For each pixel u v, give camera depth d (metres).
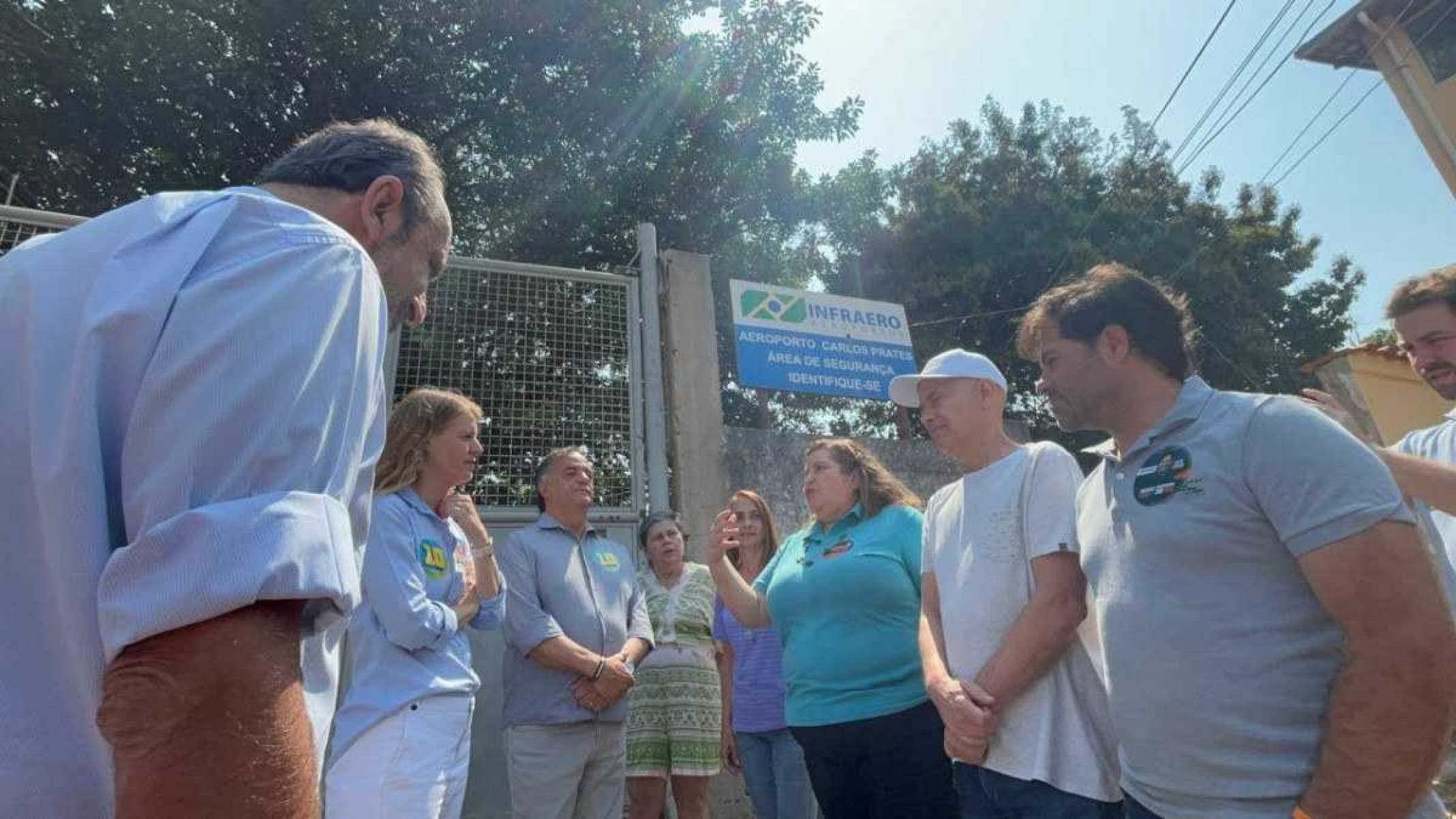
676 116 9.85
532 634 3.11
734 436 5.07
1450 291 2.49
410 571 2.37
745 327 5.92
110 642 0.64
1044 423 13.48
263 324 0.76
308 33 8.09
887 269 14.19
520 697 3.14
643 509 4.35
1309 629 1.37
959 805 2.41
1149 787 1.50
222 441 0.70
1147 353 1.67
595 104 9.38
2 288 0.81
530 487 4.14
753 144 10.34
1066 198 14.41
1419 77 10.78
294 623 0.70
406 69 8.69
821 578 2.70
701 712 3.55
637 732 3.53
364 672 2.24
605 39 9.37
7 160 7.64
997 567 2.20
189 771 0.59
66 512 0.69
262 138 8.41
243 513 0.68
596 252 9.91
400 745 2.17
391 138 1.11
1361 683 1.24
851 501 2.93
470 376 4.21
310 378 0.77
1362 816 1.21
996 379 2.59
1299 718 1.34
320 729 0.90
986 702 2.03
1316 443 1.35
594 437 4.37
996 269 14.01
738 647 3.75
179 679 0.62
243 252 0.80
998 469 2.36
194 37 7.74
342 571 0.74
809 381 5.97
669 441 4.84
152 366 0.71
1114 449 1.80
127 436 0.70
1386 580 1.24
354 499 0.90
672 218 10.16
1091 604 2.13
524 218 9.30
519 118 9.38
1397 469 1.90
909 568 2.71
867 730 2.49
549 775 3.01
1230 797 1.36
